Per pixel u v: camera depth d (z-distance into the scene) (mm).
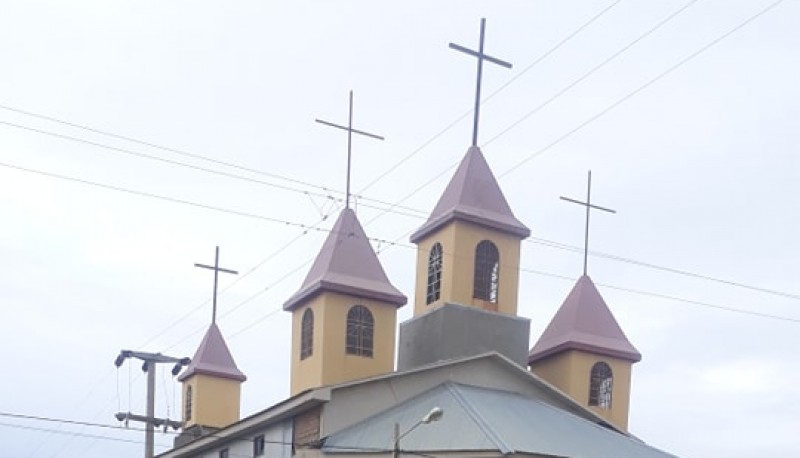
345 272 32656
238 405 43938
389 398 29703
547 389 31438
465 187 32812
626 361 36094
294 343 33719
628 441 28984
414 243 34094
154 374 34062
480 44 34031
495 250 32656
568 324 36156
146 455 33188
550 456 25031
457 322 31281
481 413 27016
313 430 29000
